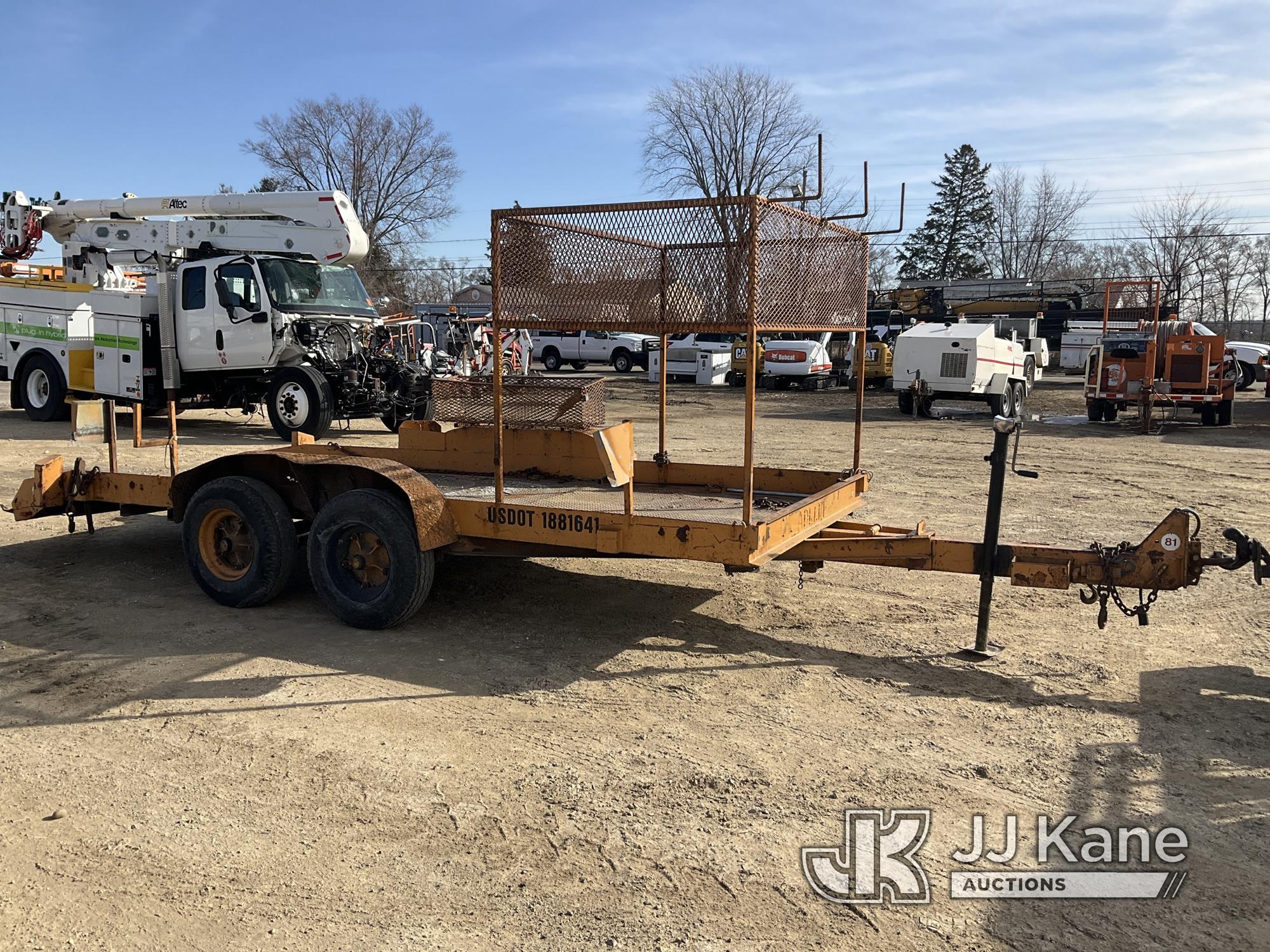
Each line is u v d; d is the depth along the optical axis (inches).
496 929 110.5
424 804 138.1
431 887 118.3
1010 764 151.6
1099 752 155.9
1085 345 1405.0
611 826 132.4
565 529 198.4
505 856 125.3
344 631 213.0
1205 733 163.5
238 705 172.4
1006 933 110.6
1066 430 662.5
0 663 192.2
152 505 250.2
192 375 571.8
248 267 533.0
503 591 244.4
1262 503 377.1
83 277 609.3
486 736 160.9
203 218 566.3
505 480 266.5
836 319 220.8
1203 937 110.1
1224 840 130.2
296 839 129.0
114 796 140.4
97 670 189.2
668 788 143.4
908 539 199.5
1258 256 2256.4
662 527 187.6
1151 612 231.0
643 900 116.0
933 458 516.7
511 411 259.8
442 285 2967.5
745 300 173.6
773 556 185.0
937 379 758.5
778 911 114.2
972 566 194.9
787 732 163.2
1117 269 2655.0
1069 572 187.2
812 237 201.9
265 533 219.9
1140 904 116.0
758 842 128.9
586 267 187.0
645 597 241.3
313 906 114.6
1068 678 188.4
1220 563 178.7
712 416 774.5
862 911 114.3
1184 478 441.4
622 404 895.7
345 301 577.6
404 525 203.9
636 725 165.3
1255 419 741.9
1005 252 2746.1
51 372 605.3
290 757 152.5
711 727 164.9
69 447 498.9
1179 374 674.2
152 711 169.9
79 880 119.8
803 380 1089.4
